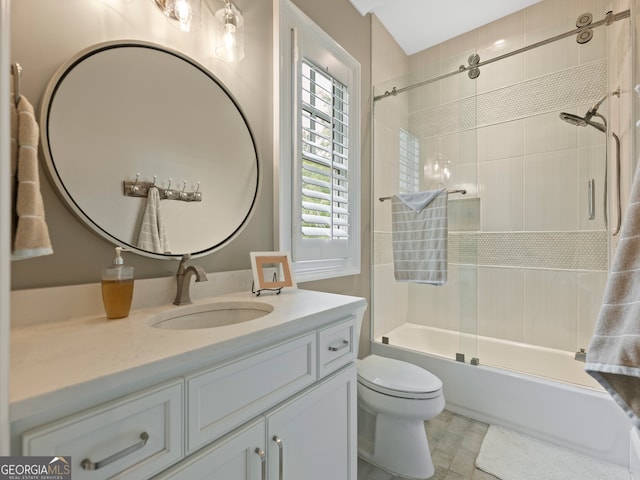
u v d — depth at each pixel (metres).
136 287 0.92
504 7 2.21
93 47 0.85
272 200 1.42
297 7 1.51
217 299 1.07
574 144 2.06
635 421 0.68
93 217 0.85
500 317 2.35
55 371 0.48
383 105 2.25
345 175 1.92
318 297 1.12
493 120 2.37
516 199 2.28
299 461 0.84
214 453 0.62
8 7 0.37
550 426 1.55
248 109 1.30
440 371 1.92
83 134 0.83
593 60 1.95
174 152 1.04
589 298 2.02
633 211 0.74
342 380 1.02
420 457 1.35
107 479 0.48
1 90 0.36
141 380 0.53
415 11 2.24
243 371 0.69
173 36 1.05
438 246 1.96
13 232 0.58
